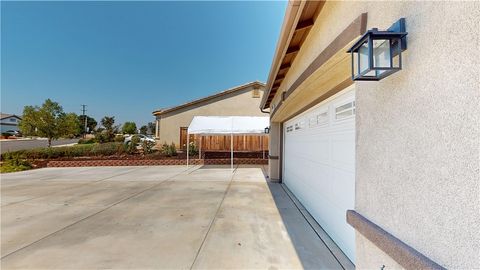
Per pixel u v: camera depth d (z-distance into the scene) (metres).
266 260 3.89
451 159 1.30
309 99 5.72
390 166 1.84
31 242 4.64
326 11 3.49
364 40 1.83
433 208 1.42
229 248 4.33
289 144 9.66
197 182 11.23
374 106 2.08
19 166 16.09
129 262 3.85
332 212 4.70
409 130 1.64
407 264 1.58
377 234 1.93
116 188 9.97
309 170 6.51
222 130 15.09
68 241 4.68
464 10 1.24
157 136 23.52
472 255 1.17
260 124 16.03
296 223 5.64
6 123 69.12
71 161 17.95
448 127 1.32
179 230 5.23
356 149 2.41
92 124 66.88
